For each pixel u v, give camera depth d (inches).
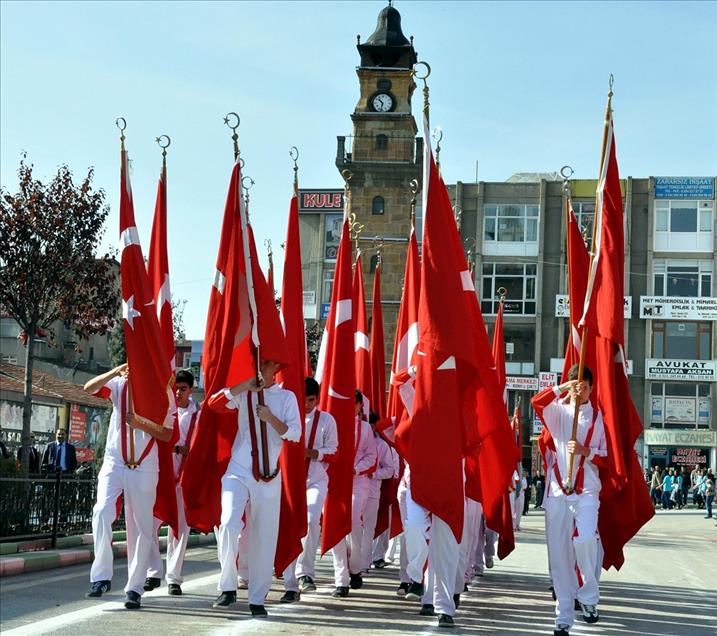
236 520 396.5
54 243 1034.7
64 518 686.5
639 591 560.1
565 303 2447.1
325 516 483.5
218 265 469.7
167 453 439.2
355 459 514.3
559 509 396.5
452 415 413.4
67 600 428.5
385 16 2349.9
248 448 398.9
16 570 549.0
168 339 515.5
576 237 528.4
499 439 453.7
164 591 464.4
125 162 459.5
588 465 401.7
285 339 446.0
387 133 2284.7
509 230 2487.7
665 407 2416.3
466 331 422.6
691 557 878.4
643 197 2460.6
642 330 2440.9
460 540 394.9
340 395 514.0
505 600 487.5
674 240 2443.4
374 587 516.7
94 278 1064.2
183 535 452.8
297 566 489.1
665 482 2180.1
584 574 410.9
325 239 2573.8
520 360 2461.9
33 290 1034.1
